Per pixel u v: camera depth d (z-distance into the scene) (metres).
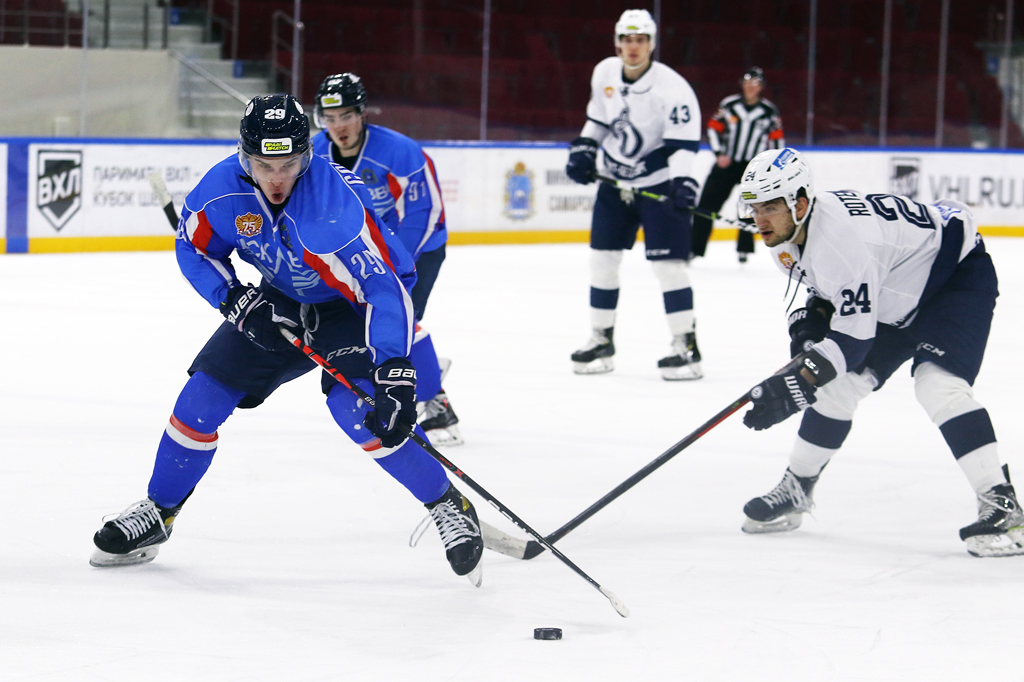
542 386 20.73
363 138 15.59
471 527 10.41
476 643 9.01
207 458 10.87
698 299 33.09
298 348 10.23
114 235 40.88
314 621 9.50
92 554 10.99
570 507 13.30
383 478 14.34
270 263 10.31
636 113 21.94
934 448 16.23
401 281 10.59
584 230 49.69
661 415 18.50
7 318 26.86
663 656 8.76
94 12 46.28
